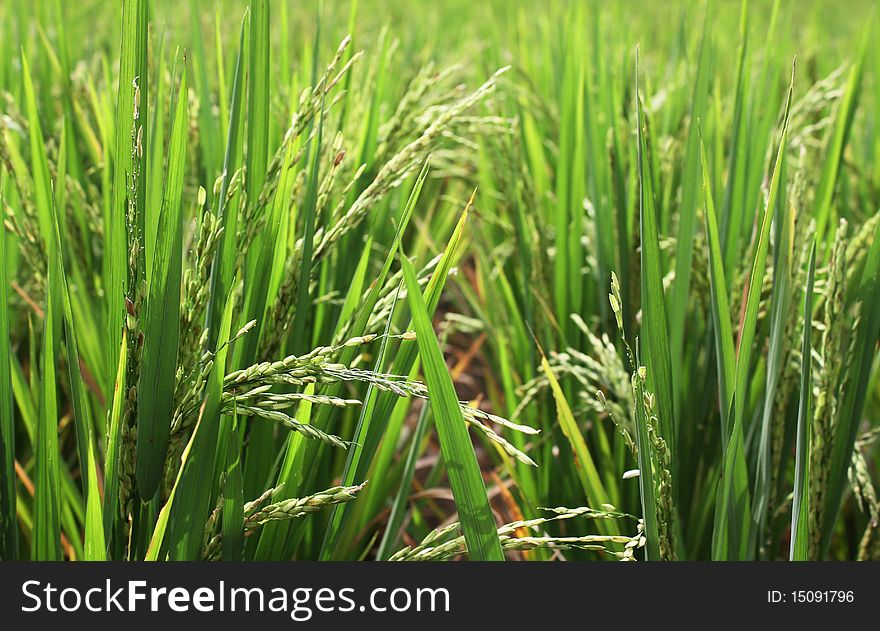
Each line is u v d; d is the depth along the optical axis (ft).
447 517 4.71
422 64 7.07
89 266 3.88
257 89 3.20
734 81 3.71
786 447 3.48
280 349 3.34
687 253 3.44
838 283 3.15
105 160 3.65
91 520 2.87
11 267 4.39
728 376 3.17
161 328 2.84
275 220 3.17
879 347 3.67
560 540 2.94
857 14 15.17
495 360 5.24
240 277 3.26
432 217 6.95
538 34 9.09
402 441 4.43
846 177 4.58
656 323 3.09
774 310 3.22
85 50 7.29
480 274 5.06
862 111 6.95
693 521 3.67
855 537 3.81
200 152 3.94
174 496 2.98
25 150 4.20
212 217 2.85
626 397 3.37
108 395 3.08
